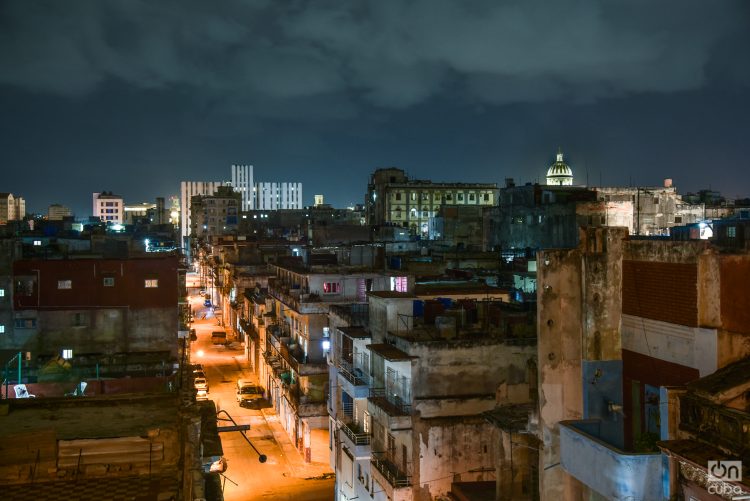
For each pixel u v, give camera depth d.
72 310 52.53
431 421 31.64
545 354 20.77
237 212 199.25
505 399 31.14
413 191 154.62
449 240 118.00
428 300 38.38
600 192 104.56
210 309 134.62
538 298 20.88
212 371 83.50
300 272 58.97
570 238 96.81
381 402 33.69
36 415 18.23
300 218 199.00
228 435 58.25
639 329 19.73
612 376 20.31
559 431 19.22
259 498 44.31
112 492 14.86
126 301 53.38
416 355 31.97
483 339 32.69
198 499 13.92
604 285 20.39
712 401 14.68
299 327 58.59
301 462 51.44
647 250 19.58
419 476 31.42
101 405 19.23
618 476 15.56
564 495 19.78
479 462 31.91
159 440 16.09
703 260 17.55
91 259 53.41
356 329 41.72
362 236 110.69
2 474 15.23
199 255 186.25
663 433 15.78
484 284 50.22
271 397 68.06
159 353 52.91
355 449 37.34
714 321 17.23
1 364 36.72
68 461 15.61
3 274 51.47
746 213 87.56
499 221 111.12
